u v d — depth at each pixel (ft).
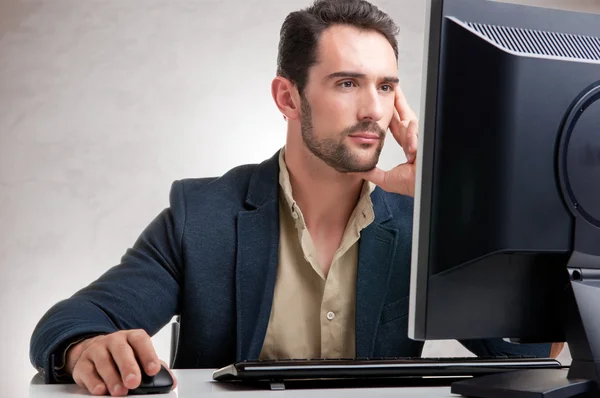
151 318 4.56
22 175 11.33
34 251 11.28
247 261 4.72
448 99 2.85
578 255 2.97
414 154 4.67
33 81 11.39
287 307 4.78
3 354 11.19
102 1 11.50
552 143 2.90
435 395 3.10
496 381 3.03
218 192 4.93
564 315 3.01
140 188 11.39
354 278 4.80
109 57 11.46
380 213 4.80
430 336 2.90
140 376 3.11
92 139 11.39
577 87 2.94
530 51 2.93
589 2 12.18
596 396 2.87
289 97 4.87
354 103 4.62
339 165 4.64
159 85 11.48
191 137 11.48
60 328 3.68
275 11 11.70
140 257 4.74
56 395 3.18
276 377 3.30
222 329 4.71
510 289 2.98
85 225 11.34
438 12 2.87
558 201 2.92
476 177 2.85
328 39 4.65
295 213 4.77
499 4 2.99
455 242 2.85
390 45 4.76
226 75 11.58
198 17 11.57
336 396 3.10
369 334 4.66
